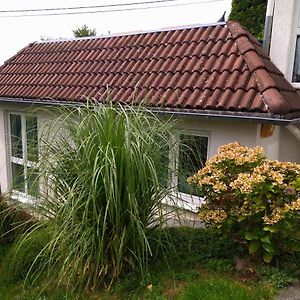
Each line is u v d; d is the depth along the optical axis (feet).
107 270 9.55
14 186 11.59
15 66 24.98
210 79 14.05
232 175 9.61
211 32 17.22
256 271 9.23
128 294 9.24
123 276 9.76
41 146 10.35
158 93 14.69
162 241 10.32
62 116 10.22
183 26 18.92
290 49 16.56
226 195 9.40
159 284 9.35
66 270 9.14
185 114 13.06
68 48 23.76
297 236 9.02
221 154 10.03
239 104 12.23
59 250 9.25
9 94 20.76
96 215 8.73
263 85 12.43
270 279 8.79
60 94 18.26
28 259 10.92
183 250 10.71
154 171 8.65
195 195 12.49
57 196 9.65
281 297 8.12
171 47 17.75
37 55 25.13
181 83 14.62
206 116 12.66
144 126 9.67
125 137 8.72
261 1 27.89
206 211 9.79
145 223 9.65
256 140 12.59
